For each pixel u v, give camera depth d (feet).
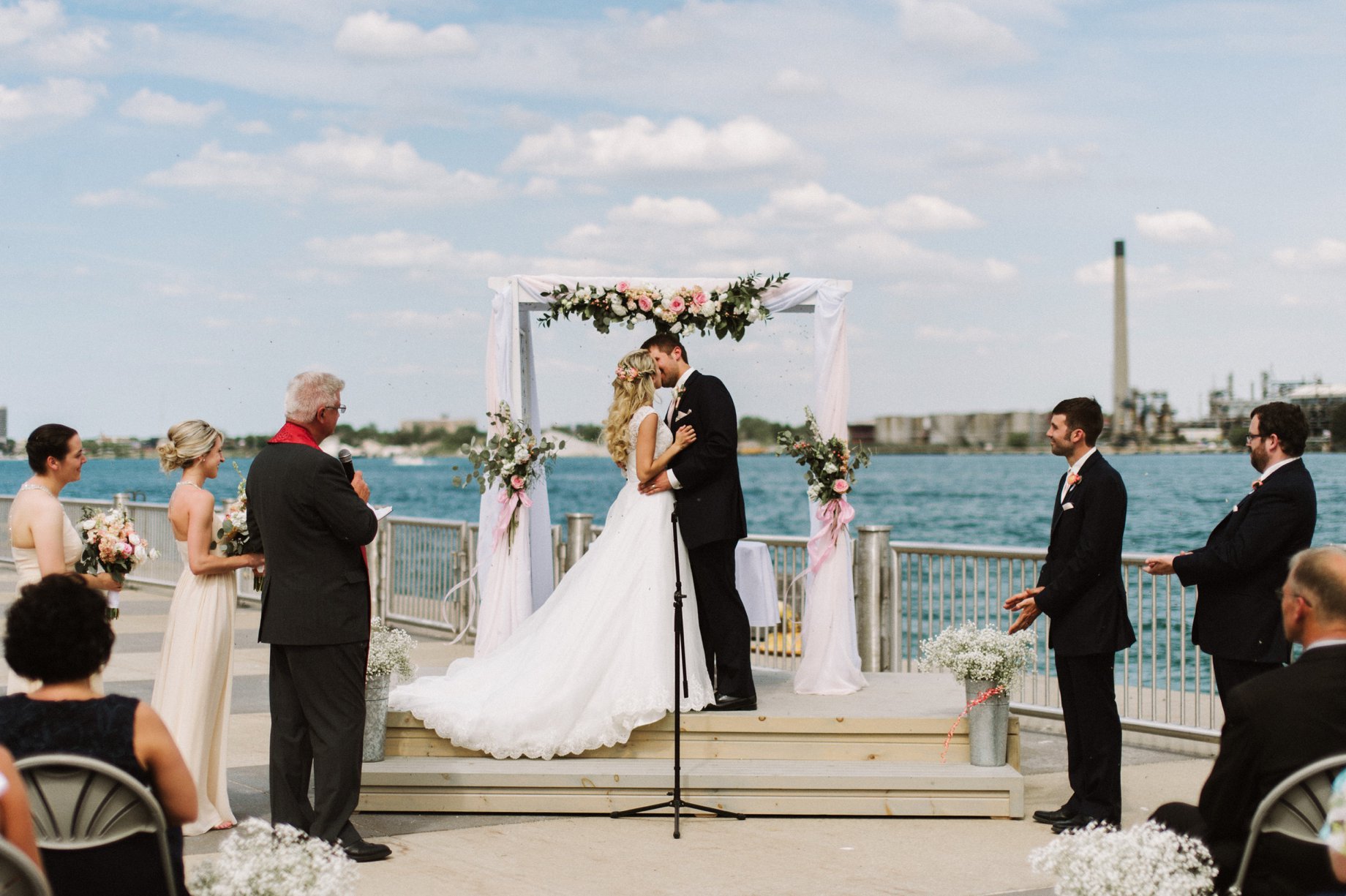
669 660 21.81
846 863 17.93
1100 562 18.99
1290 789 10.56
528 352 28.48
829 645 23.95
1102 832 11.52
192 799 11.25
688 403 22.82
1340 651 11.05
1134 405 540.93
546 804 20.63
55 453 19.29
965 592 27.63
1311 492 17.51
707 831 19.70
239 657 37.01
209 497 19.83
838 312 24.68
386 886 16.84
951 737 21.43
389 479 381.40
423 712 21.65
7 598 50.34
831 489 24.03
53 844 10.61
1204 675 29.22
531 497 27.37
